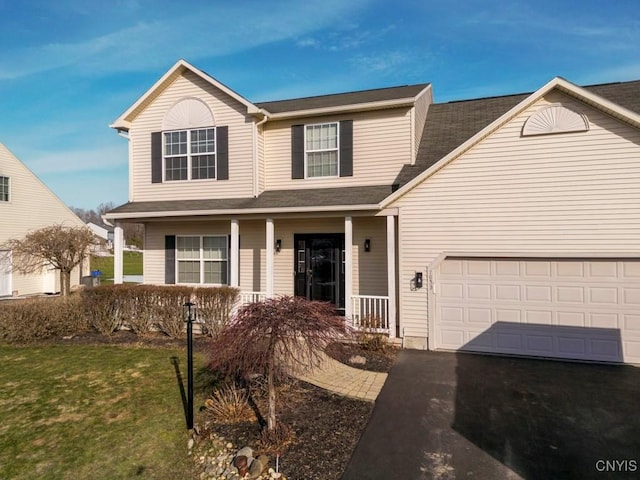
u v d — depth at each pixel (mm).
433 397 5746
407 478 3764
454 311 8406
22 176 20281
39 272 20984
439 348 8438
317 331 4406
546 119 7859
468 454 4188
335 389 6023
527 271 7988
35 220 20844
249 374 4977
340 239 11094
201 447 4418
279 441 4363
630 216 7391
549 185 7863
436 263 8484
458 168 8445
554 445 4359
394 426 4828
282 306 4652
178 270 12453
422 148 10875
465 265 8383
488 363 7430
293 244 11398
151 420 5113
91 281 22031
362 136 10836
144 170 12219
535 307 7914
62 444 4566
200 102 11695
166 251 12508
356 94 12680
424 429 4746
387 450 4270
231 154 11414
